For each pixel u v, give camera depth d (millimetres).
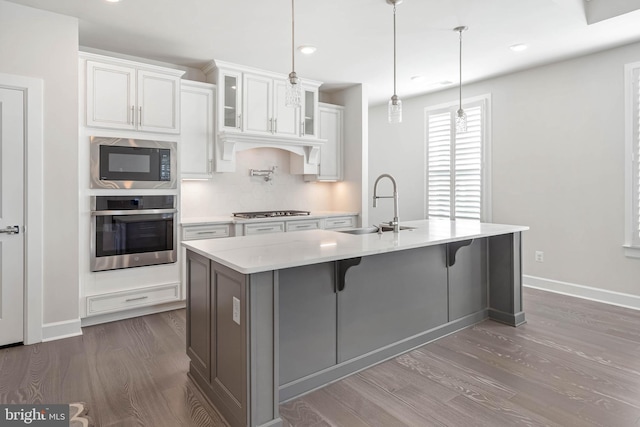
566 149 4125
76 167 3072
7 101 2797
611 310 3645
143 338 3031
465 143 5031
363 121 5051
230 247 2289
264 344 1844
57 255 3008
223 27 3264
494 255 3416
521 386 2270
